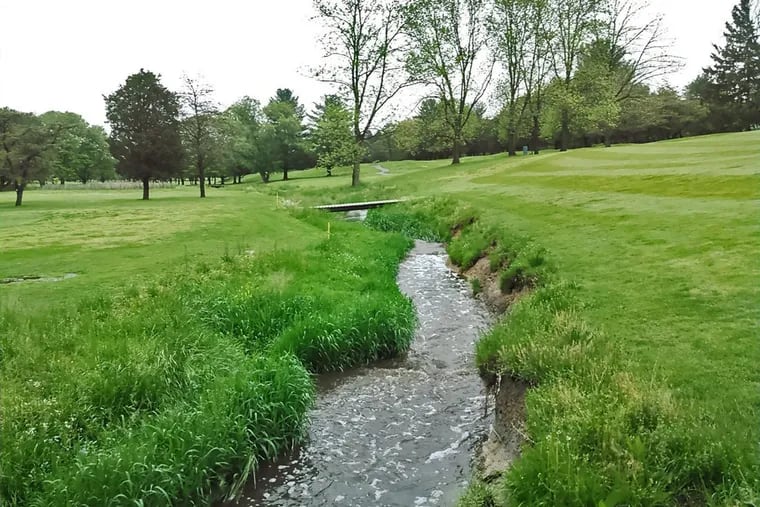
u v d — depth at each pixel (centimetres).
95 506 531
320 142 5184
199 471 608
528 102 5900
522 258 1386
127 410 697
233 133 7819
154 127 4422
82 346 845
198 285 1248
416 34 4909
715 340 733
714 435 496
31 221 2697
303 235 2236
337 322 1039
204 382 784
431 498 605
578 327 810
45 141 3931
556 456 488
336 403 853
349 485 639
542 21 5319
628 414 542
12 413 633
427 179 4838
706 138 4675
